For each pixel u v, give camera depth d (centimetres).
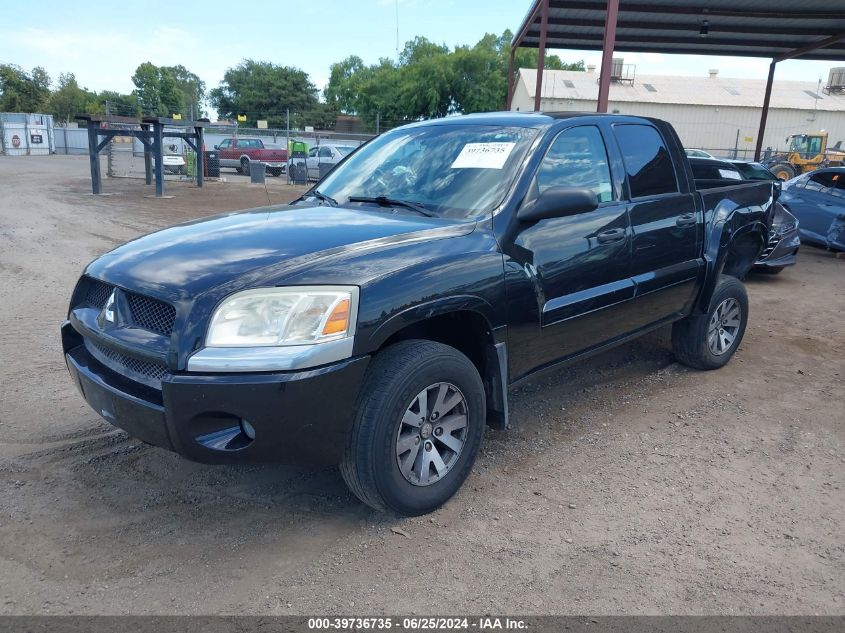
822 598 265
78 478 343
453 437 320
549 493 341
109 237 1144
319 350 261
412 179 386
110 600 254
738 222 508
